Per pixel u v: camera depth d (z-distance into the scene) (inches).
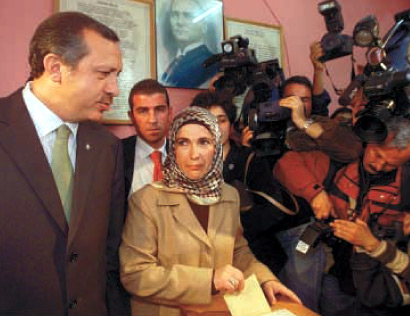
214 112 58.3
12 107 34.3
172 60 80.2
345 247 53.9
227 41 68.6
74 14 33.7
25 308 32.5
